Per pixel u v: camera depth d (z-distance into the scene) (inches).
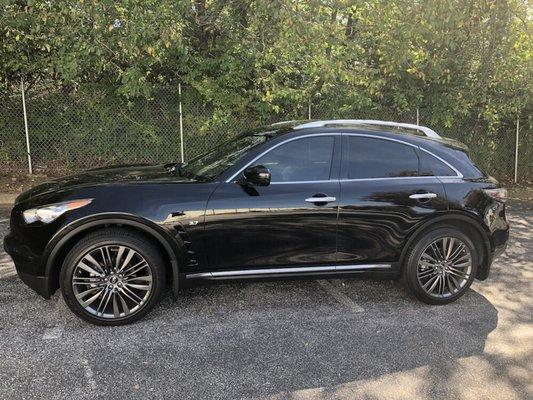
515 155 465.7
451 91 425.7
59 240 155.4
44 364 138.9
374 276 182.4
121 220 157.3
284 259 172.1
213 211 163.5
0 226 281.7
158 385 130.6
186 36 373.1
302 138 176.4
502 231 191.2
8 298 181.0
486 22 370.6
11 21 333.7
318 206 170.7
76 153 402.0
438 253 185.2
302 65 386.6
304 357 146.6
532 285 212.5
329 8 349.7
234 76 387.9
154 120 403.9
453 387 133.5
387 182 178.4
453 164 187.9
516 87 429.7
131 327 162.1
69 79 348.5
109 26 326.0
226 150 190.5
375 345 154.8
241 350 149.5
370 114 428.5
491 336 163.0
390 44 375.2
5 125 389.1
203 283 168.9
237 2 362.0
